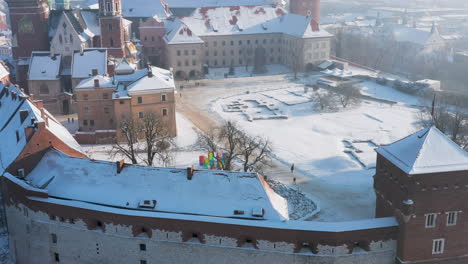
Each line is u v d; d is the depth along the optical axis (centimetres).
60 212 7206
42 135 8081
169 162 10625
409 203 6412
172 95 12975
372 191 10094
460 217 6675
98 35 18100
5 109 10312
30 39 17088
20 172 7994
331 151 12312
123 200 7125
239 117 15250
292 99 17200
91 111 13375
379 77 19612
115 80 13475
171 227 6788
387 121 14675
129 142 10738
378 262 6750
